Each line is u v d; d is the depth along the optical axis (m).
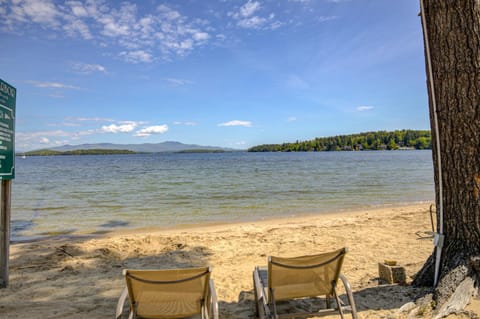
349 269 5.31
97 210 12.64
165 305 2.94
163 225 10.02
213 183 22.34
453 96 3.39
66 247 7.02
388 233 7.92
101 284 4.94
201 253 6.57
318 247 6.88
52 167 49.56
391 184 20.27
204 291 2.96
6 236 4.78
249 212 12.07
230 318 3.72
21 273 5.42
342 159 64.06
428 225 8.64
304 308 3.85
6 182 4.73
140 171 37.75
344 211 11.97
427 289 3.65
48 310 3.98
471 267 3.24
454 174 3.44
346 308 3.70
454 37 3.35
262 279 3.77
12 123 4.61
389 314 3.38
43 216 11.55
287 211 12.18
